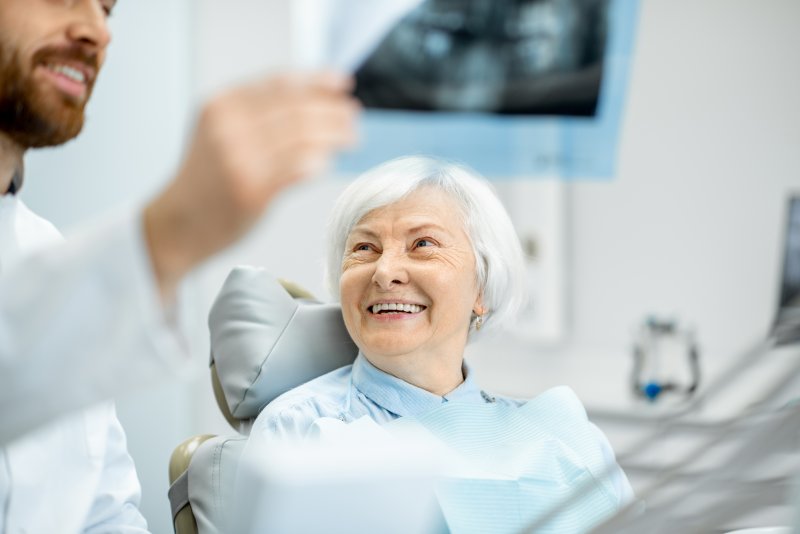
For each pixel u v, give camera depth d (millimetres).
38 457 1134
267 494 694
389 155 3348
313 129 508
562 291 3389
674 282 3357
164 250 543
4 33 922
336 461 705
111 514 1295
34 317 551
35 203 2986
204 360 3141
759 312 3279
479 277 1501
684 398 2906
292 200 3379
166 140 3129
